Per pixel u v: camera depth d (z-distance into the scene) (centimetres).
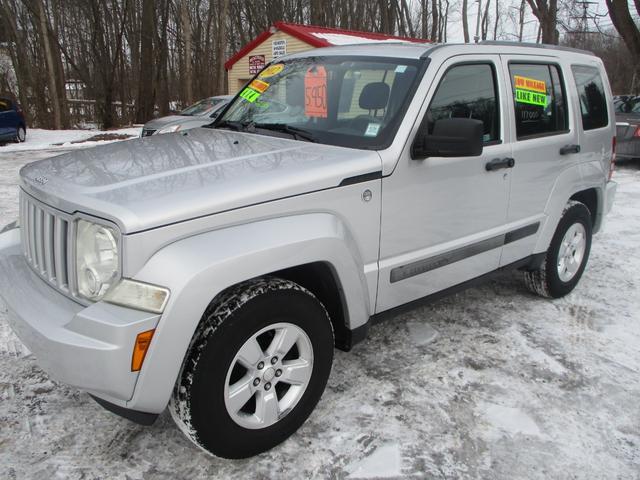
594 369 341
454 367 338
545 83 395
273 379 248
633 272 517
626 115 1140
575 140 421
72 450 255
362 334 286
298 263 239
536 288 440
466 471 251
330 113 322
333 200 259
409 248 304
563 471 253
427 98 300
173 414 230
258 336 242
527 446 269
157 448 259
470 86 334
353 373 328
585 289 474
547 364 345
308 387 262
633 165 1176
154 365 206
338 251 255
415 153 290
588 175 440
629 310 431
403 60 320
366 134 295
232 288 232
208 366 220
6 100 1633
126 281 205
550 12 2212
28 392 298
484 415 291
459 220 330
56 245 232
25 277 257
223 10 2327
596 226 487
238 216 227
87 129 2427
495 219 359
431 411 293
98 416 280
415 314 413
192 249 212
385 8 3094
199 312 210
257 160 263
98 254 213
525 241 392
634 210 766
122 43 2817
